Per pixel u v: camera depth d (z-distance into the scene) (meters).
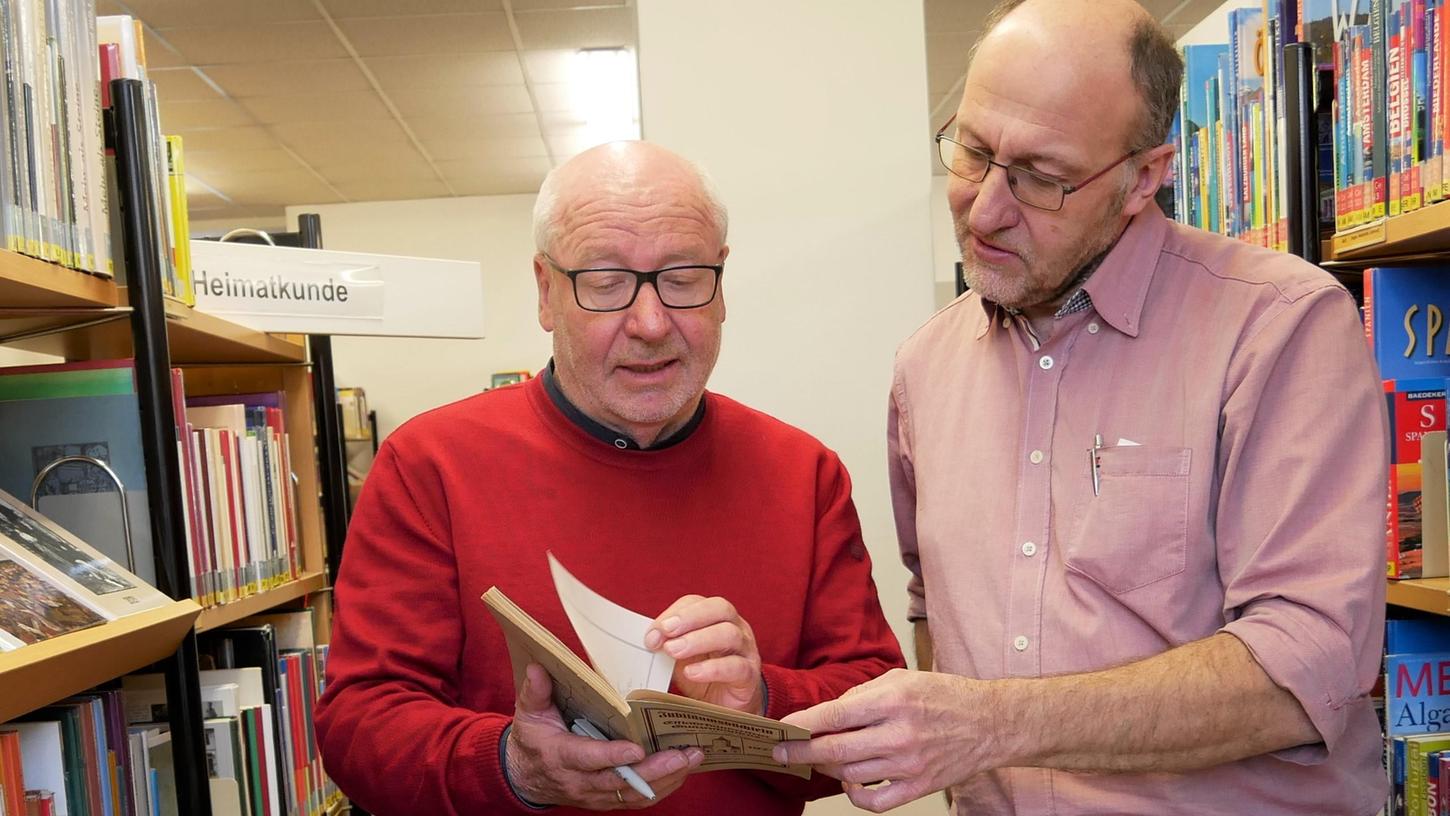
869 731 1.08
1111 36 1.26
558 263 1.43
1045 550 1.35
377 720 1.38
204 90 6.38
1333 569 1.15
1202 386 1.27
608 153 1.45
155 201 1.65
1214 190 2.06
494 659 1.46
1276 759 1.24
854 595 1.58
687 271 1.40
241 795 2.05
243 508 2.18
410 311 2.37
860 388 2.83
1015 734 1.10
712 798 1.45
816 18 2.85
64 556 1.41
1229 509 1.24
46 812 1.30
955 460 1.46
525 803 1.26
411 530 1.50
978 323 1.52
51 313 1.59
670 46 2.85
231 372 2.71
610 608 1.22
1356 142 1.66
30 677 1.13
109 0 5.14
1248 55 1.95
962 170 1.34
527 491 1.50
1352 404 1.20
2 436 1.63
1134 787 1.27
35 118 1.39
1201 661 1.14
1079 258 1.30
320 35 5.70
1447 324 1.70
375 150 7.73
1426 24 1.48
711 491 1.54
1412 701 1.65
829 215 2.84
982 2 5.61
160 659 1.58
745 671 1.23
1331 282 1.25
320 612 2.67
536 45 5.99
